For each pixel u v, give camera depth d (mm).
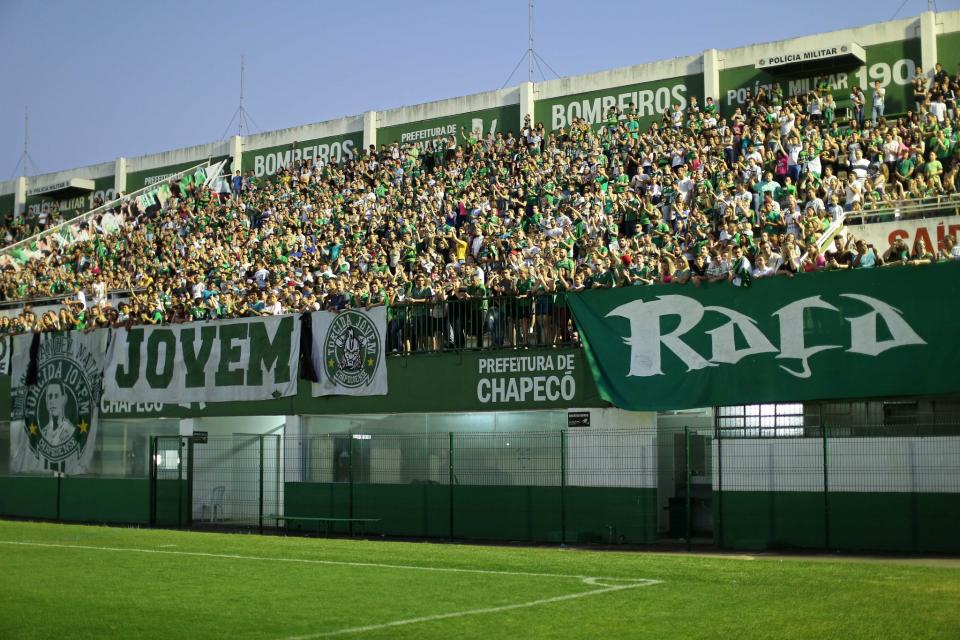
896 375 19328
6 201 55094
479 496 23719
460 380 24156
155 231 43094
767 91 33906
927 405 19781
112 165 51375
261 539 22562
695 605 12961
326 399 26062
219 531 26000
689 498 20906
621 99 36812
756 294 20703
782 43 33688
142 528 26891
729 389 20781
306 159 44531
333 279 28859
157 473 28109
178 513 27297
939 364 19000
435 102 41094
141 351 29250
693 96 35375
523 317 23531
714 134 31234
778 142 29172
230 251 37531
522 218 32094
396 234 33531
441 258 30266
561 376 22906
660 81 36000
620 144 33438
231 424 28859
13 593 14188
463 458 24328
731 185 28578
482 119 39906
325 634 11281
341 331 25922
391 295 26906
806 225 23531
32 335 31594
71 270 42719
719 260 21797
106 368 29875
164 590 14492
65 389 30734
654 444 21703
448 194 35125
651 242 26906
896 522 19359
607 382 22031
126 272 39906
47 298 39594
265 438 28422
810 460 20250
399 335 25109
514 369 23484
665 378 21438
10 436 31844
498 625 11758
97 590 14492
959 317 18922
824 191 27406
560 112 38094
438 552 19547
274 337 27000
